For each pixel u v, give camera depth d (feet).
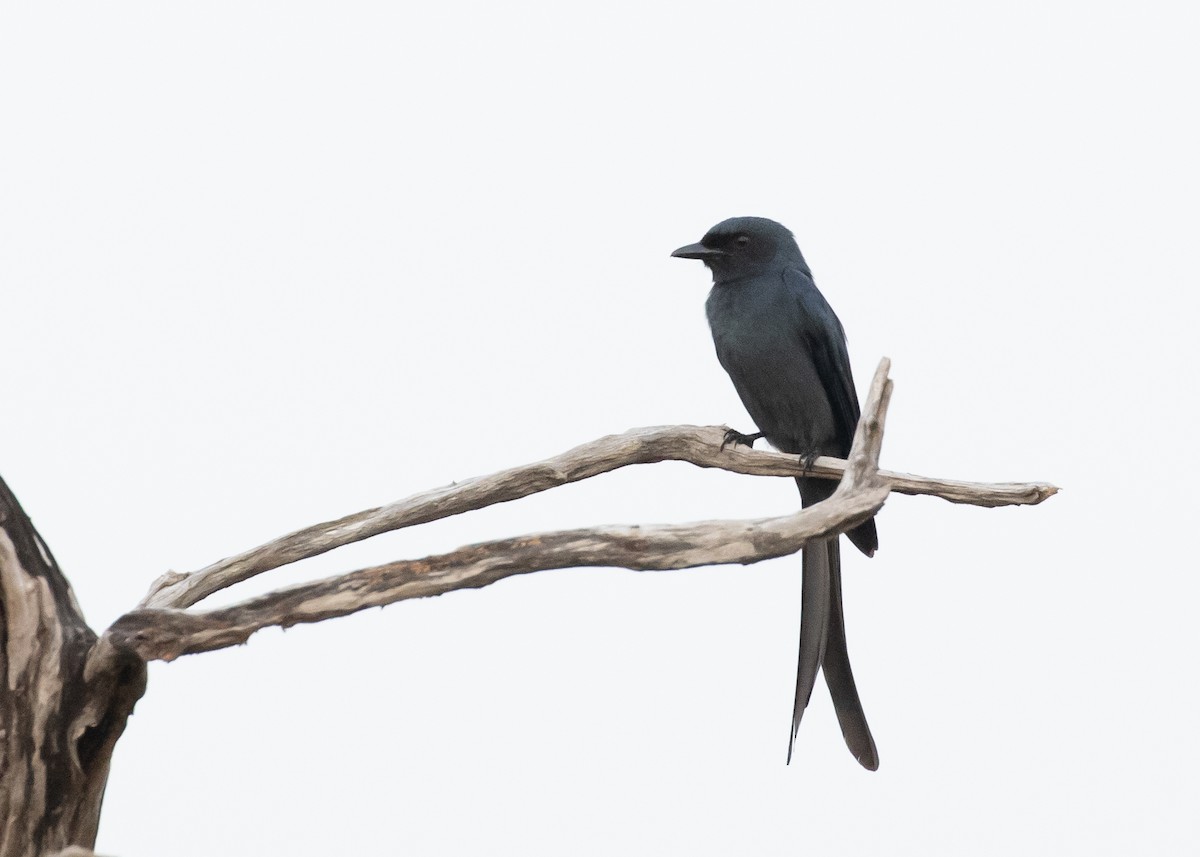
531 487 34.99
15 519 26.22
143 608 24.97
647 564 24.81
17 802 25.89
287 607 24.58
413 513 34.09
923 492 33.63
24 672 25.77
